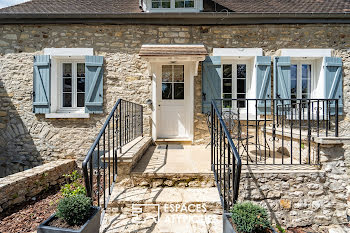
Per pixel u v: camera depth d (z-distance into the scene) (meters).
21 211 2.95
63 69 5.12
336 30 4.87
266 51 4.91
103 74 4.89
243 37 4.91
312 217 2.74
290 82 4.86
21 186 3.20
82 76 5.13
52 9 5.16
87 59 4.79
